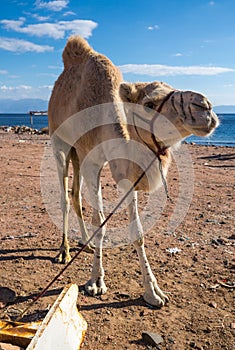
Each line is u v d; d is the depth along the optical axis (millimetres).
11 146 19750
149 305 4262
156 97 3549
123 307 4223
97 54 5176
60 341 2797
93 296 4449
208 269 5160
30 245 5949
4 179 11008
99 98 4703
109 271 5090
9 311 4129
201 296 4469
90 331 3783
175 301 4355
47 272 5047
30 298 4398
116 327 3855
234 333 3770
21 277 4887
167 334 3750
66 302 3039
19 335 2873
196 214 7707
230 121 128750
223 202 8664
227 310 4184
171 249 5828
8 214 7613
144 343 3621
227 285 4699
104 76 4762
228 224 7047
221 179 11578
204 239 6277
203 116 3236
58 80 6051
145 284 4324
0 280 4793
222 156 17641
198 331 3809
